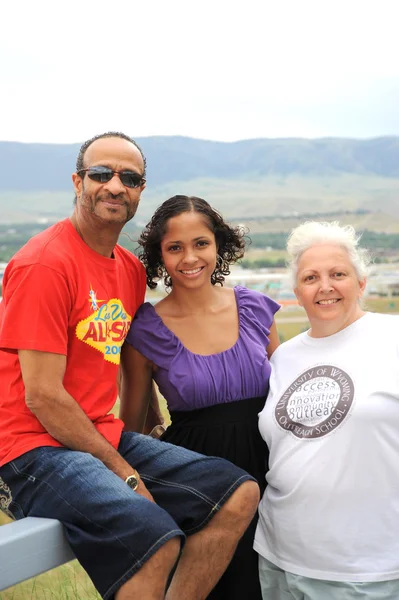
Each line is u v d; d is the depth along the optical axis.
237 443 2.72
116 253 2.73
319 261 2.58
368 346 2.50
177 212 2.80
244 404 2.74
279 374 2.67
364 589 2.28
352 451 2.33
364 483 2.32
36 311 2.26
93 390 2.47
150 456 2.51
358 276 2.61
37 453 2.28
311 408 2.43
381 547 2.31
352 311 2.61
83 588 2.92
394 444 2.33
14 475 2.29
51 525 2.12
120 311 2.60
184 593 2.30
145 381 2.87
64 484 2.18
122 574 2.04
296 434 2.44
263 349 2.82
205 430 2.73
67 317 2.36
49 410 2.26
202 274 2.82
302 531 2.37
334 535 2.32
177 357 2.75
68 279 2.34
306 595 2.37
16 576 2.03
